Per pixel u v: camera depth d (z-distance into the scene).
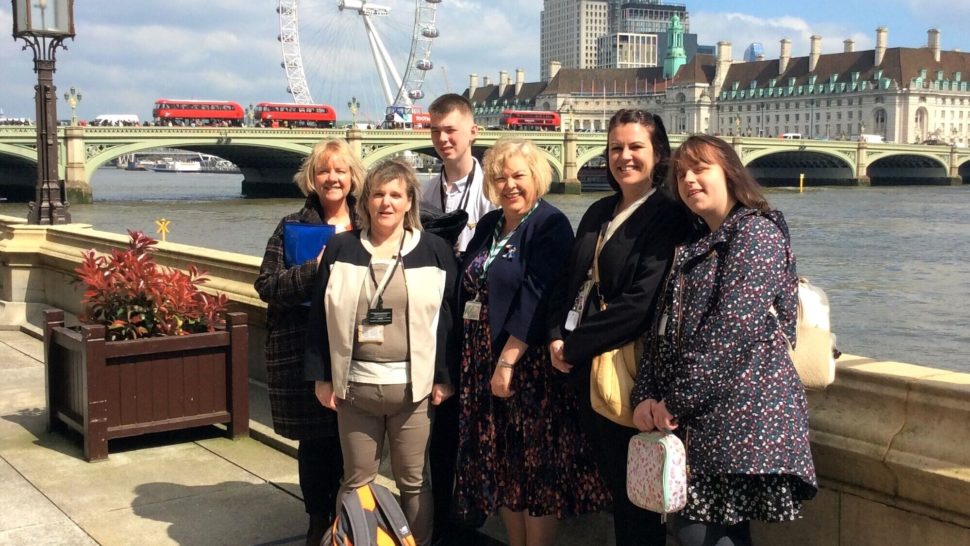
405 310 4.04
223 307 6.32
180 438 6.29
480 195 4.91
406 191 4.04
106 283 5.96
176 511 5.06
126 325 5.90
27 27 10.99
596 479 3.95
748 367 2.96
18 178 67.75
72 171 60.75
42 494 5.29
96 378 5.76
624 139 3.50
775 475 3.04
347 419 4.12
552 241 3.91
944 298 28.98
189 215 56.09
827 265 36.16
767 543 3.74
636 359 3.43
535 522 4.07
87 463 5.80
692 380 2.98
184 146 65.56
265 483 5.49
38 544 4.61
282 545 4.66
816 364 3.17
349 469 4.17
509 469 4.01
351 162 4.59
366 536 3.81
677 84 184.12
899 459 3.23
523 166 3.92
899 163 116.44
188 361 6.06
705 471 3.02
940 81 162.50
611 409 3.37
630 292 3.36
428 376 4.05
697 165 3.19
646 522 3.54
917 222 54.81
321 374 4.11
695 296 3.10
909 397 3.30
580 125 188.38
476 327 4.07
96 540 4.68
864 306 27.83
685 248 3.22
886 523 3.37
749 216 3.10
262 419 6.54
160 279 6.09
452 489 4.68
